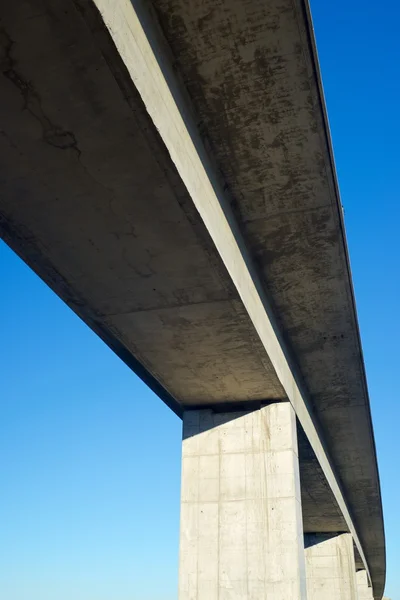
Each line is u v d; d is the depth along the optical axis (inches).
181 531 428.1
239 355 390.9
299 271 398.0
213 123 289.9
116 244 286.7
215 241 288.7
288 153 306.2
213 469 441.1
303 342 485.7
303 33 246.4
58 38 190.9
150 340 375.6
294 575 398.9
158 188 251.9
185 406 468.1
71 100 213.3
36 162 240.2
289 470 426.9
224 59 258.2
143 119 219.1
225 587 405.7
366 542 1312.7
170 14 238.1
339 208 343.9
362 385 559.2
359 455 746.8
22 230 278.8
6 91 211.0
